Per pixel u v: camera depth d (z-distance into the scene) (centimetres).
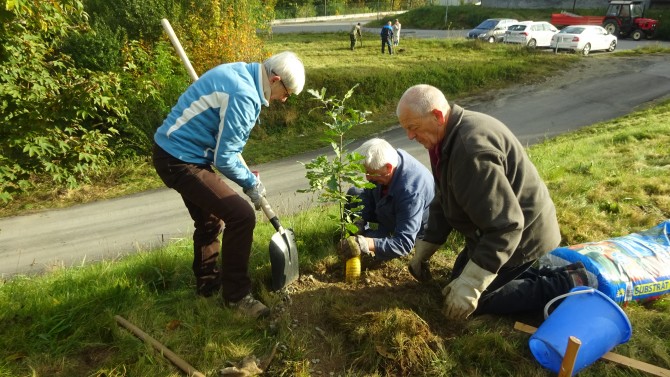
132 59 1277
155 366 263
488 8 3816
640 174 571
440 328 298
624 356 266
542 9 3716
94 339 287
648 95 1538
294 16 4672
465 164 257
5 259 731
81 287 353
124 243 761
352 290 341
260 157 1282
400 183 359
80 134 944
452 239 414
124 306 316
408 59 2034
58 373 262
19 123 666
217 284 339
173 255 416
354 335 283
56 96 683
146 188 1088
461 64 1888
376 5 5291
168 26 341
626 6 2800
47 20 636
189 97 287
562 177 581
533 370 262
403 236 354
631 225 436
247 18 1766
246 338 291
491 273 266
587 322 250
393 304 311
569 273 300
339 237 420
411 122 271
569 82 1762
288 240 327
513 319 311
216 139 294
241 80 282
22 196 1037
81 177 1104
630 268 311
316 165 351
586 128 1174
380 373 265
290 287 345
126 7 1598
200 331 291
